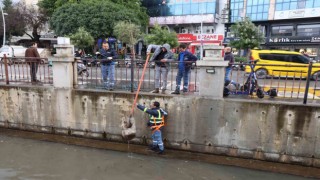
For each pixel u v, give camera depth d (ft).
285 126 20.24
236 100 21.04
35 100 26.03
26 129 26.96
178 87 23.90
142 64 28.55
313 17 82.17
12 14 114.73
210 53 21.47
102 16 84.33
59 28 88.48
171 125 22.77
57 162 21.57
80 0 94.02
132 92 23.70
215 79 21.50
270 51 47.37
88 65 32.30
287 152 20.52
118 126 24.17
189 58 24.08
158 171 20.26
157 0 113.80
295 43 85.71
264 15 92.27
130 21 85.81
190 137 22.50
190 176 19.62
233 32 81.82
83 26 84.23
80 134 25.38
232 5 99.30
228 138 21.63
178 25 110.73
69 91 24.88
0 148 24.02
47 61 28.04
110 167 20.83
